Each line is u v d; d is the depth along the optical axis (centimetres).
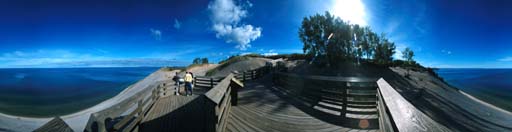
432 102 837
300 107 630
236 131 437
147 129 455
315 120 505
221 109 409
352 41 2966
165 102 713
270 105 664
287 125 473
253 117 532
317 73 2567
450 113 664
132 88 1978
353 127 455
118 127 324
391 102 225
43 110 1309
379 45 2967
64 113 1206
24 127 829
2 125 798
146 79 2706
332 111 575
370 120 495
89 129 230
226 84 518
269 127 460
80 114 949
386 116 285
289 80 991
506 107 1309
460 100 1095
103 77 6259
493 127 555
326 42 2980
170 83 953
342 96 627
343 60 2928
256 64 3303
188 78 927
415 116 158
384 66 2909
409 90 1186
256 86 1202
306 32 3069
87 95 2166
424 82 2059
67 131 156
